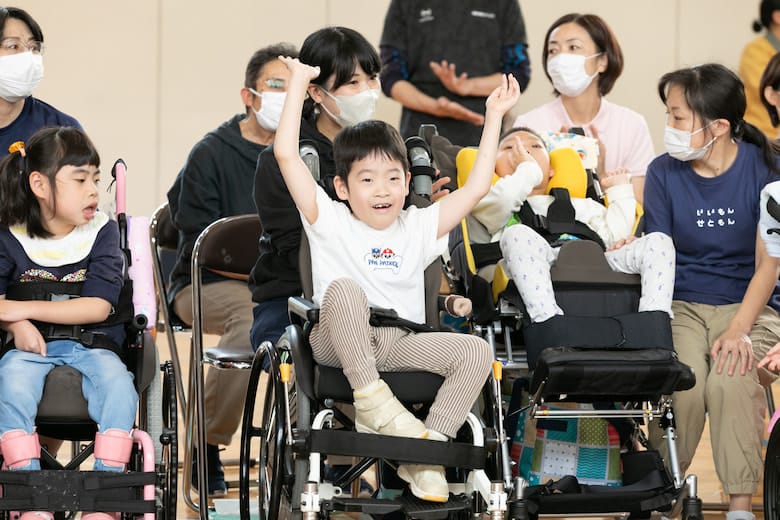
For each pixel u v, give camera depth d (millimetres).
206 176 6086
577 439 4898
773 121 5688
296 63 4355
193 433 5559
